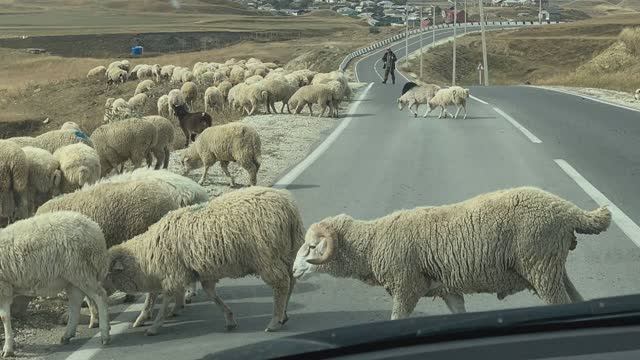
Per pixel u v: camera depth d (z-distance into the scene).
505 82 104.88
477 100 32.47
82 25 169.00
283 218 6.96
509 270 5.99
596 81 45.25
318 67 83.38
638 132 20.69
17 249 6.69
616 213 10.91
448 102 24.97
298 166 16.03
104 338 6.91
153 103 31.36
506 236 5.90
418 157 16.81
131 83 49.62
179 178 8.55
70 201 8.15
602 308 2.51
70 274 6.83
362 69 73.44
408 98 26.00
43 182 11.85
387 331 2.42
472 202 6.10
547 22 172.62
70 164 11.84
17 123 40.97
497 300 7.34
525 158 16.38
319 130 22.25
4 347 6.71
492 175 14.30
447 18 180.25
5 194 11.62
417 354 2.28
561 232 5.89
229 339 6.82
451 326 2.43
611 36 119.06
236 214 6.93
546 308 2.53
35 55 87.81
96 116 41.53
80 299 7.02
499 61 110.50
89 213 8.06
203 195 8.54
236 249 6.89
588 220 5.92
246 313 7.61
